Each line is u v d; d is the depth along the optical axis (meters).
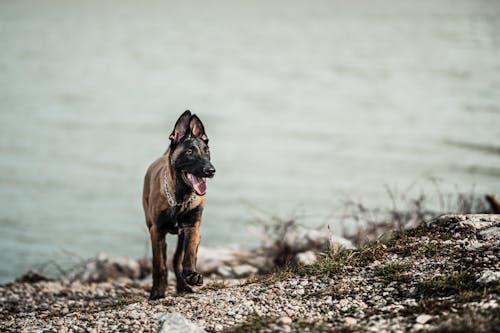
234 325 6.08
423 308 5.77
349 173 37.44
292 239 12.23
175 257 8.98
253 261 12.15
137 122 61.91
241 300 6.89
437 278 6.40
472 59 126.50
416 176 34.59
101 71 128.50
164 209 8.18
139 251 23.23
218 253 12.93
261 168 40.12
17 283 12.16
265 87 98.81
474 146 43.56
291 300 6.68
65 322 6.93
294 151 46.56
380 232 12.29
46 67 129.88
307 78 112.25
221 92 92.44
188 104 77.38
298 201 30.20
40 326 7.05
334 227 16.00
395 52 163.25
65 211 29.58
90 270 13.20
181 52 194.00
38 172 38.78
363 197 29.27
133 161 43.12
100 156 44.53
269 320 5.95
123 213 29.56
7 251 22.52
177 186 8.00
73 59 158.62
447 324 5.18
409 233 8.01
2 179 36.66
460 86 86.00
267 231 13.80
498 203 12.77
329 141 50.56
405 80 100.56
